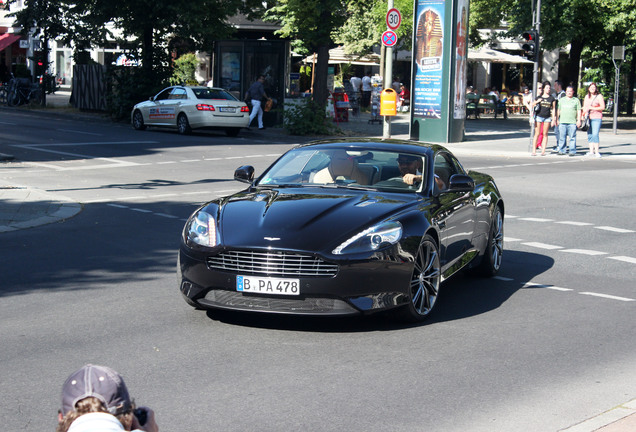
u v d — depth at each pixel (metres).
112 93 43.19
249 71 40.91
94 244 13.38
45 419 6.13
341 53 59.34
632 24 46.97
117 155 27.28
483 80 70.31
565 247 14.11
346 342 8.31
